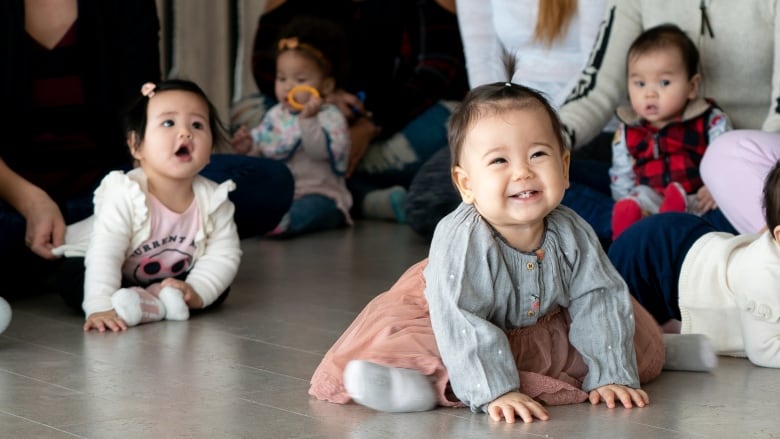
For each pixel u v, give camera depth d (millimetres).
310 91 5852
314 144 5805
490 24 5289
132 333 3375
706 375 2885
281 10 6500
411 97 6359
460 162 2561
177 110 3656
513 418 2412
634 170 4457
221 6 6355
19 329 3430
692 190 4320
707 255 3119
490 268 2520
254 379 2811
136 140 3684
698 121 4320
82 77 4234
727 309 3072
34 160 4148
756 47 4195
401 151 6348
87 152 4262
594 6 4938
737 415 2484
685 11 4332
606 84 4445
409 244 5352
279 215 4684
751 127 4312
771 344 2941
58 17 4164
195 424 2398
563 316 2691
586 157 4914
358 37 6453
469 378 2469
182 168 3639
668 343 2926
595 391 2592
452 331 2486
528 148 2475
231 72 6547
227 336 3336
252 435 2318
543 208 2479
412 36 6453
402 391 2471
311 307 3807
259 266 4672
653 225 3271
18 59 4059
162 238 3705
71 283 3668
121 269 3715
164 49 6195
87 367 2928
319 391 2600
